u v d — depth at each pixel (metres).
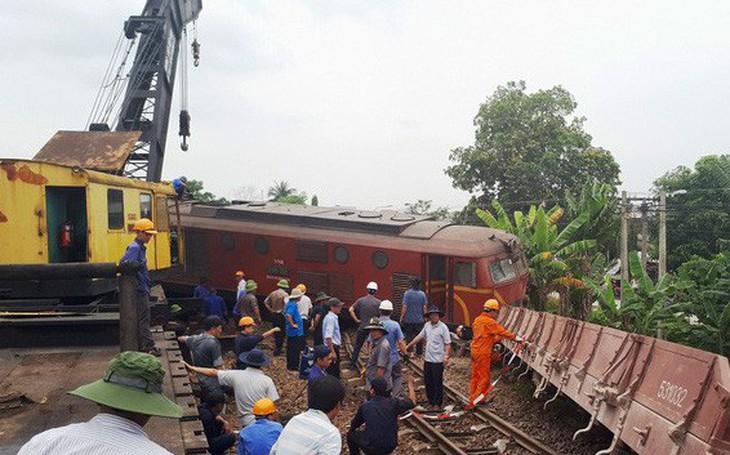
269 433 5.44
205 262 21.58
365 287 18.81
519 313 14.59
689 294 17.34
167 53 21.94
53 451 2.41
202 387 7.82
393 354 10.41
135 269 7.18
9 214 10.17
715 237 31.88
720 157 33.22
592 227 22.89
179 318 16.23
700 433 5.52
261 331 18.39
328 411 4.45
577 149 42.69
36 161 10.25
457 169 43.84
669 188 33.81
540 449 9.48
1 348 8.21
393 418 6.90
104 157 14.78
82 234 11.35
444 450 9.61
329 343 11.73
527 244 21.19
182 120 24.28
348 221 19.45
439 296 18.08
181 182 17.42
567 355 9.88
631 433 6.83
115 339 8.46
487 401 12.27
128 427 2.54
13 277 7.09
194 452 5.32
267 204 22.75
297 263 19.88
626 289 17.53
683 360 6.25
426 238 18.06
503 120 44.03
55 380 6.82
